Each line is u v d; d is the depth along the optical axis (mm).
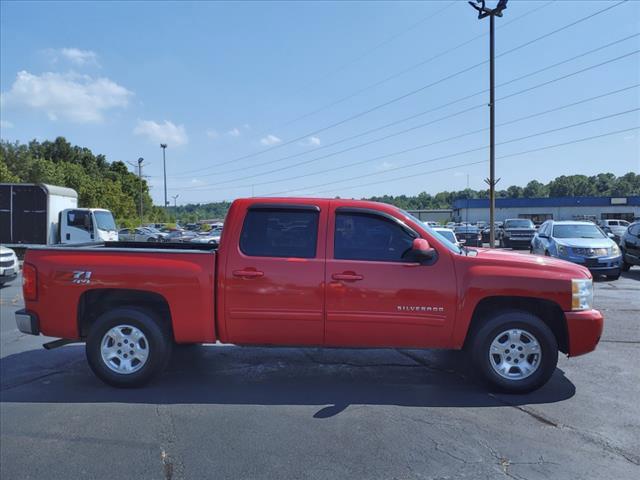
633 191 114562
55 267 5215
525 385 4945
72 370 5887
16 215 19766
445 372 5746
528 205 73438
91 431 4176
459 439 3988
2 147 56500
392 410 4602
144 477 3443
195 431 4164
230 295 5043
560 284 4906
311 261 5008
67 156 86875
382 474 3463
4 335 7707
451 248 5230
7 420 4410
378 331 4984
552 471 3488
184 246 6867
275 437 4039
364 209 5145
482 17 24281
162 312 5422
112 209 64062
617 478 3396
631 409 4609
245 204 5191
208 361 6176
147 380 5203
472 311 4922
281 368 5902
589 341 4949
